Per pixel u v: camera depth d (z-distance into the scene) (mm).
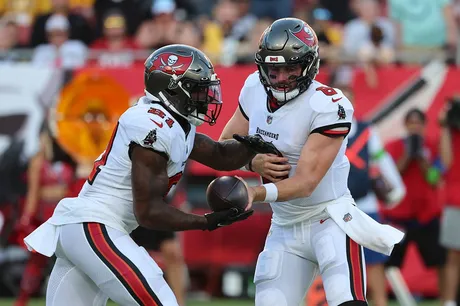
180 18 35375
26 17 36375
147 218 14945
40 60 31797
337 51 30297
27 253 27562
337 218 16328
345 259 16062
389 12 33188
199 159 16406
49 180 25812
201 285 30109
